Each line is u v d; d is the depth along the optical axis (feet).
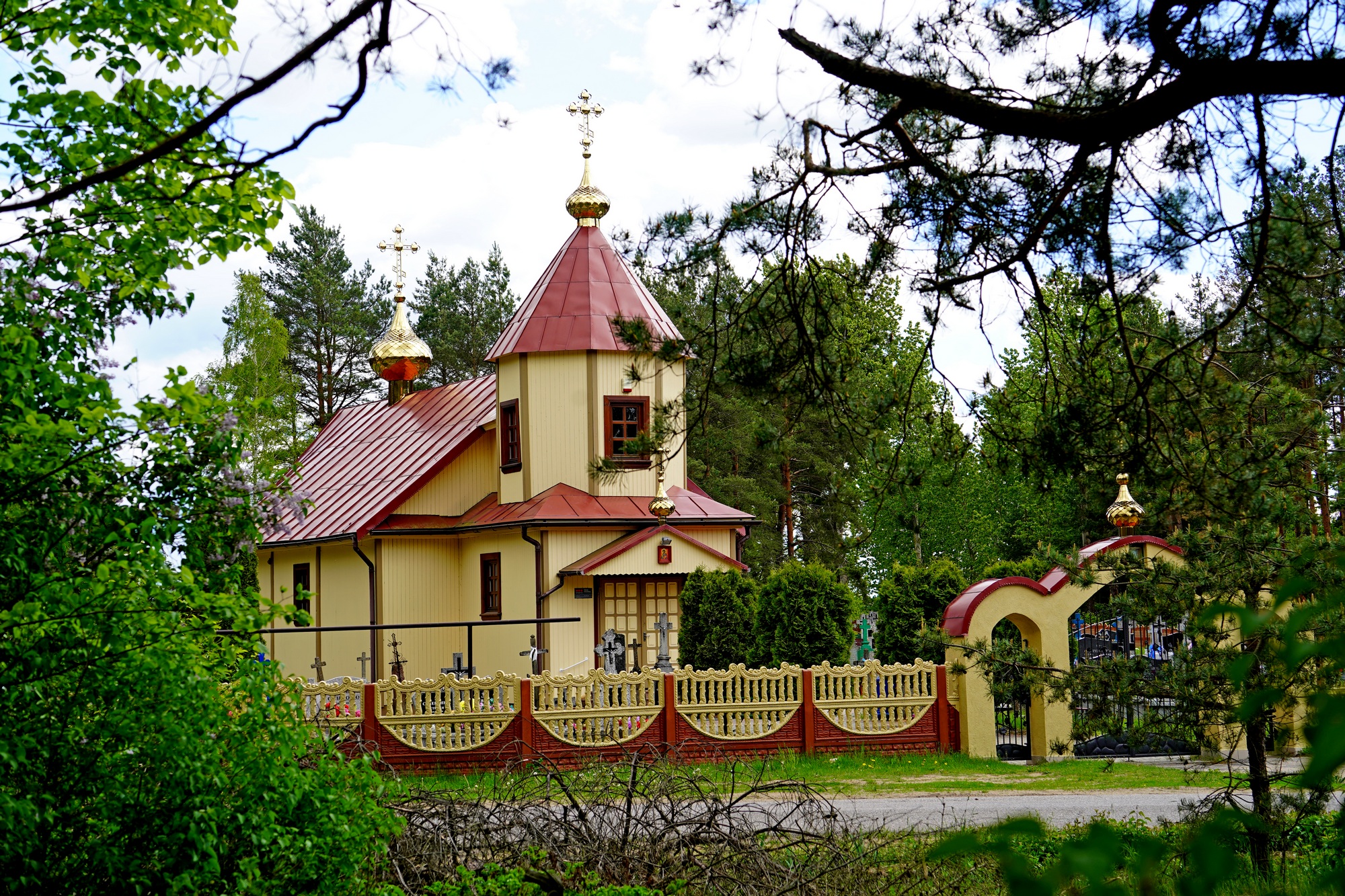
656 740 62.34
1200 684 36.37
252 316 172.35
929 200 26.12
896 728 65.31
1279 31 21.58
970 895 27.86
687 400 28.76
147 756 19.72
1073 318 28.35
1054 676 42.14
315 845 21.71
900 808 51.34
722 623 78.18
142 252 25.75
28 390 20.79
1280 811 31.42
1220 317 27.32
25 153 25.58
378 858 25.72
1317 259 25.18
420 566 104.94
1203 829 6.04
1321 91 18.17
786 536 171.73
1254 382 31.19
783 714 64.18
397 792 26.37
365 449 120.37
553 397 100.58
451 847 28.02
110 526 21.36
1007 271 26.50
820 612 71.26
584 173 107.24
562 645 94.99
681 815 31.12
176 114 25.40
